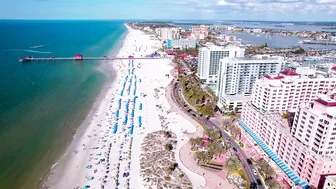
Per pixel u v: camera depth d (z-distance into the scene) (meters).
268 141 150.00
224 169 137.12
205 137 169.12
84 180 128.62
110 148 157.38
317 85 166.88
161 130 180.75
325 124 111.06
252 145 159.00
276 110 165.88
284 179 129.12
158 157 146.00
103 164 141.38
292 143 127.31
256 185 125.19
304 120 124.31
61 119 194.88
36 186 125.19
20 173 133.88
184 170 135.88
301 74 189.75
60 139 167.25
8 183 126.31
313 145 119.56
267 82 168.75
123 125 187.62
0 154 147.50
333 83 168.12
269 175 129.00
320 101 119.62
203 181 127.69
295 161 125.00
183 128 184.62
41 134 172.00
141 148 157.50
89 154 151.25
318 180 113.62
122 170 136.25
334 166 112.00
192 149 155.50
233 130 174.62
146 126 187.00
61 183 127.00
